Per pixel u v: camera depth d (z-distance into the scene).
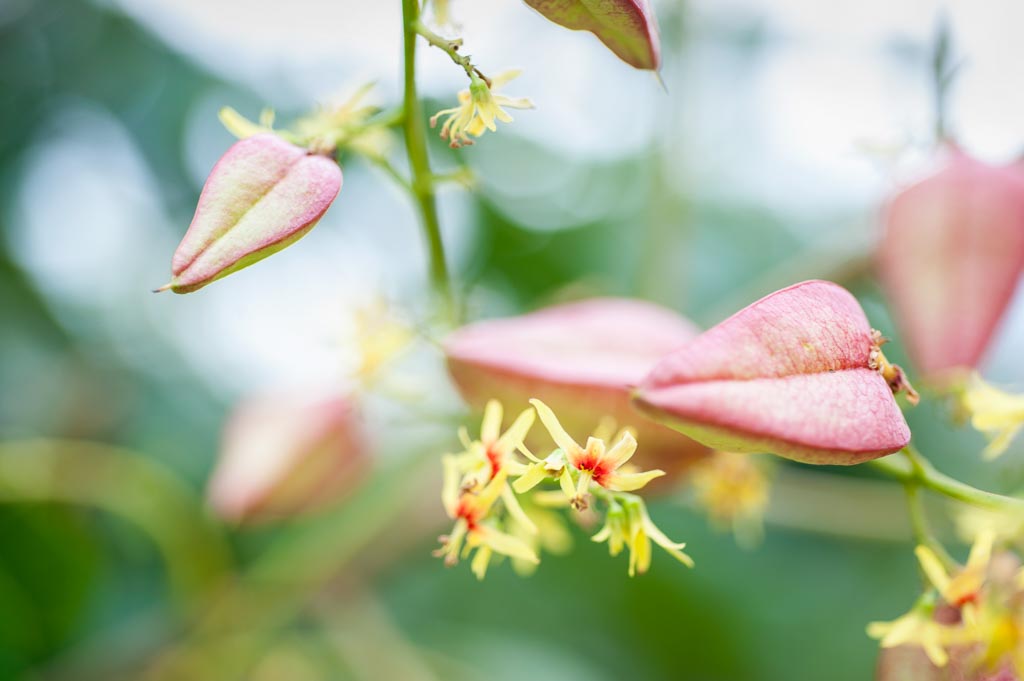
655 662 0.65
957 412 0.43
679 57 0.60
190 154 0.64
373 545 0.54
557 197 0.70
